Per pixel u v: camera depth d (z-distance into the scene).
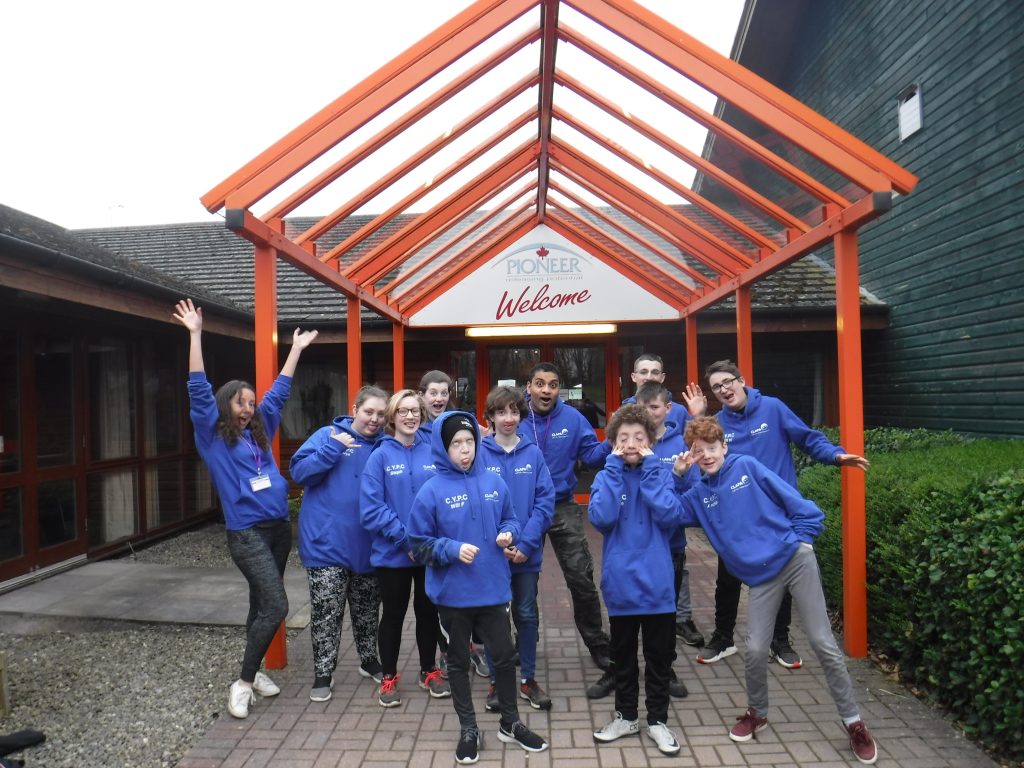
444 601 2.90
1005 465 3.88
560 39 3.97
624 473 3.02
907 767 2.72
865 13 8.47
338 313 8.75
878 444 6.64
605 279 8.09
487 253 8.15
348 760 2.86
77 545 6.27
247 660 3.30
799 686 3.51
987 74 6.42
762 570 2.92
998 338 6.41
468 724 2.87
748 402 3.77
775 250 4.88
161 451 7.80
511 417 3.33
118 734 3.15
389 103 3.44
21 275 4.51
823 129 3.48
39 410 5.91
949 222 7.12
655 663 2.92
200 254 11.52
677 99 4.01
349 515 3.49
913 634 3.38
